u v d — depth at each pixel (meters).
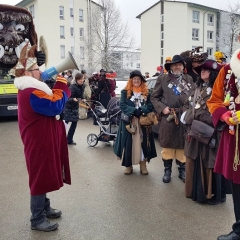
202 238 3.24
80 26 46.16
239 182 2.79
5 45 9.96
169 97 4.71
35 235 3.31
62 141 3.45
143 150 5.05
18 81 3.12
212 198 4.04
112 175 5.14
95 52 37.28
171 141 4.68
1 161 5.96
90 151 6.69
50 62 44.31
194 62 5.04
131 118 4.95
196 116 3.96
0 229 3.43
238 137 2.76
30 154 3.17
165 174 4.83
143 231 3.38
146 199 4.18
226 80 2.90
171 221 3.59
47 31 43.94
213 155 3.82
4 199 4.21
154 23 44.03
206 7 43.34
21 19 9.95
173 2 42.06
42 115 3.15
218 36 40.72
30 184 3.25
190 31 42.78
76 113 7.12
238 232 3.03
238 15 34.41
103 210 3.87
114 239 3.23
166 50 43.03
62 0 44.50
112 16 36.28
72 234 3.33
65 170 3.48
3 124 9.95
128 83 5.05
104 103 10.89
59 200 4.16
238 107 2.78
